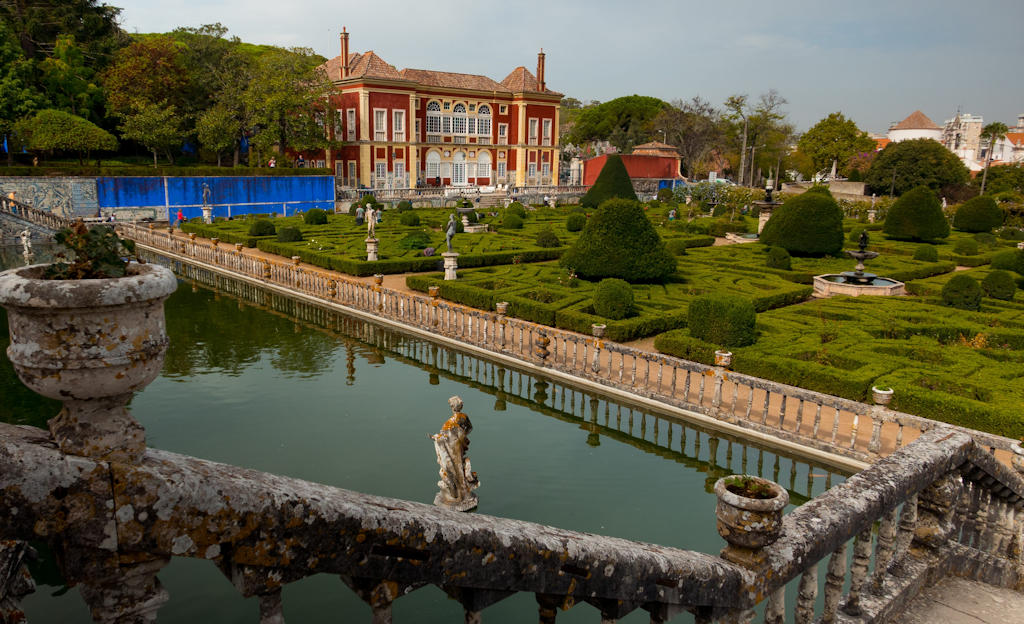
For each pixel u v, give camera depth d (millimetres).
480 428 11125
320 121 51000
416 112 57438
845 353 12875
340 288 20062
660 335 14406
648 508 8500
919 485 3607
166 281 1553
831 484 9352
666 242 31391
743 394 12078
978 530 4422
